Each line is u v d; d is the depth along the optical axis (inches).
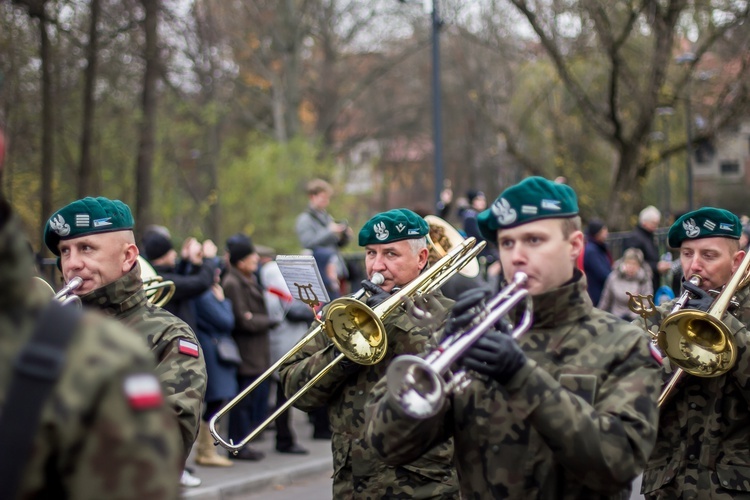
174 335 147.0
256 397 344.5
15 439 64.9
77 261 149.3
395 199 1888.5
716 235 175.3
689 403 161.2
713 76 762.2
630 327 114.5
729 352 148.0
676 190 1258.6
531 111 942.4
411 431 110.7
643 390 109.6
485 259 403.9
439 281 168.9
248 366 337.1
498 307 107.4
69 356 67.3
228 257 345.7
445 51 1417.3
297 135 1094.4
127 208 155.3
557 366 112.2
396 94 1593.3
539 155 1136.2
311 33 1328.7
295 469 323.9
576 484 111.1
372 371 170.9
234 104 1306.6
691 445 160.9
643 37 747.4
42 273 371.9
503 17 848.3
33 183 652.7
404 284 182.1
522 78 1134.4
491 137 1485.0
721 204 1658.5
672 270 438.3
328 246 398.3
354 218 1184.8
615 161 888.3
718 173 1662.2
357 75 1473.9
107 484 66.6
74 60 623.5
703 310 165.3
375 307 162.9
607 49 673.6
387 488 165.3
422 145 1652.3
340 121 1610.5
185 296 303.7
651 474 165.6
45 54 544.1
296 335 363.9
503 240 115.7
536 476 111.0
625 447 104.7
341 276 406.0
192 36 652.7
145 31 581.0
